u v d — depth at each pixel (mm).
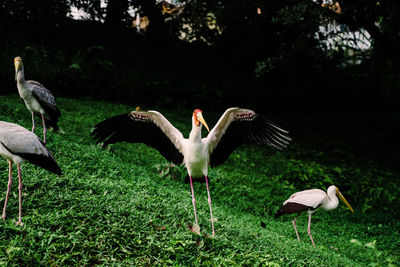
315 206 6320
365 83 17984
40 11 13664
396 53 9688
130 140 4906
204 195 7363
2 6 12961
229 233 4969
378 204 9094
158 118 4695
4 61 11594
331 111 18281
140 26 17062
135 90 13961
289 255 4777
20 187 4105
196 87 15789
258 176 9102
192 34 16203
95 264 3748
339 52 10656
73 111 10430
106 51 14711
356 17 9125
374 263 5750
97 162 6617
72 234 3971
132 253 3943
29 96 6676
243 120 4738
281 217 7496
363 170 11109
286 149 11695
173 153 4953
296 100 17609
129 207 4781
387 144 15133
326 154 12156
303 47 10281
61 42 14195
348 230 7453
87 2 14641
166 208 5070
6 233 3873
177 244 4211
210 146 4875
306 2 9148
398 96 18828
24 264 3564
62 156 6398
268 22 14562
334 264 5051
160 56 16125
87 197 4793
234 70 17031
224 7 12703
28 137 4156
